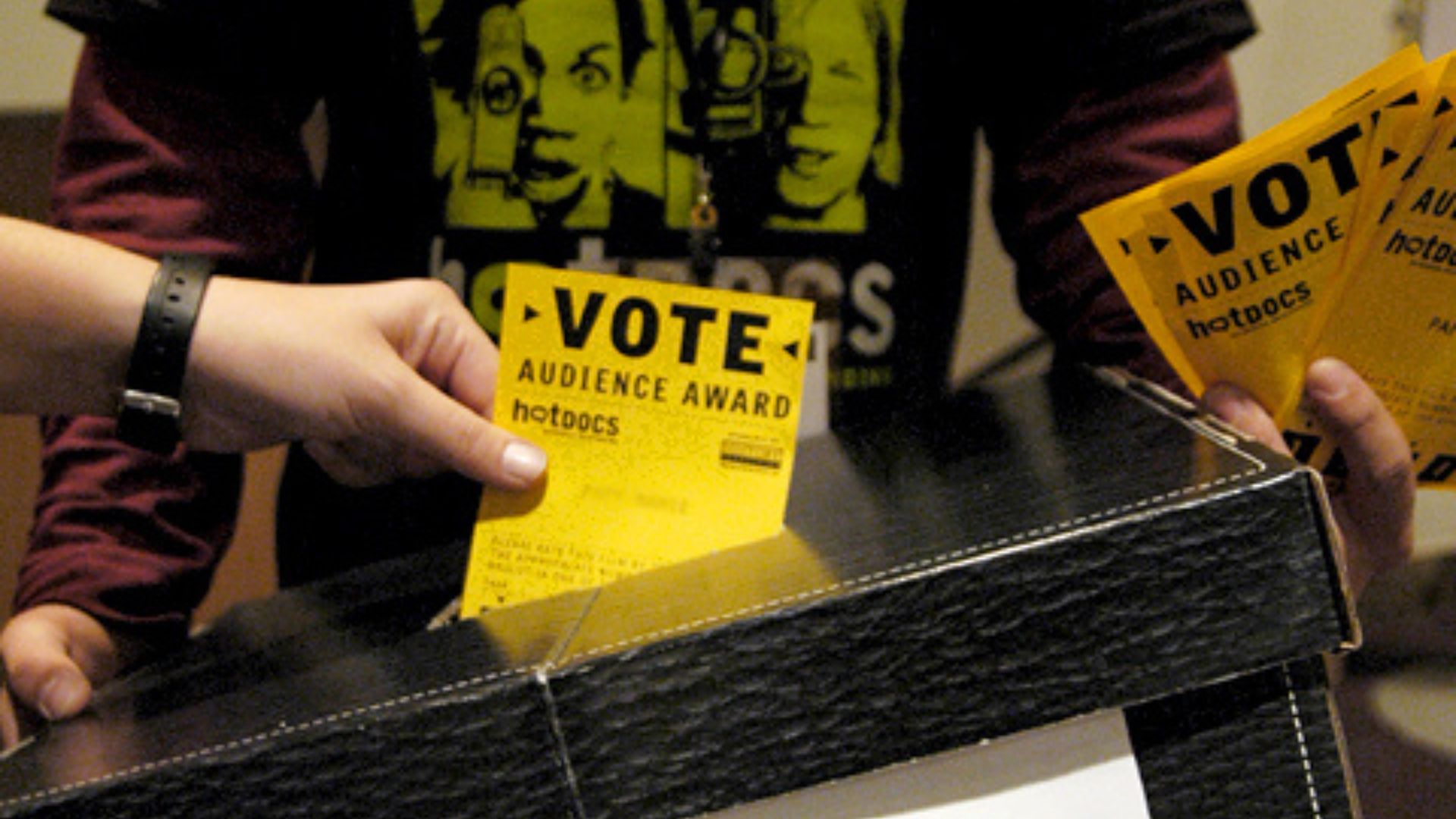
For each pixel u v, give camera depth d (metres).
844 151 0.83
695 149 0.83
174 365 0.59
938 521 0.52
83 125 0.79
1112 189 0.79
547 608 0.55
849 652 0.46
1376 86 0.56
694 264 0.83
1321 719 0.46
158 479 0.76
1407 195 0.58
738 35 0.82
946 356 0.92
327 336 0.60
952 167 0.88
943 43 0.84
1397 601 1.17
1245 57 1.13
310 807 0.46
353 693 0.49
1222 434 0.53
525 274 0.56
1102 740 0.47
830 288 0.85
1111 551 0.45
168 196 0.78
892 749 0.46
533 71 0.82
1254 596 0.45
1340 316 0.62
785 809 0.47
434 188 0.84
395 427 0.59
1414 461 0.67
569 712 0.46
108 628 0.73
